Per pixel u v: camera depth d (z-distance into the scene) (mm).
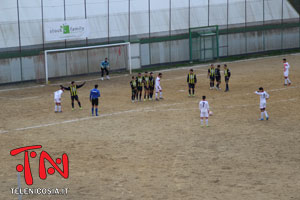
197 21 57312
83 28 49094
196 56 57969
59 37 47750
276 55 60969
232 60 58000
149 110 32969
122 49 52594
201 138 25938
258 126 28188
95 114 32000
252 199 17609
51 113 32844
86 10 50656
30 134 27453
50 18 48438
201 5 57500
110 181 19781
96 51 51094
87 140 25953
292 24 64375
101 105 35000
